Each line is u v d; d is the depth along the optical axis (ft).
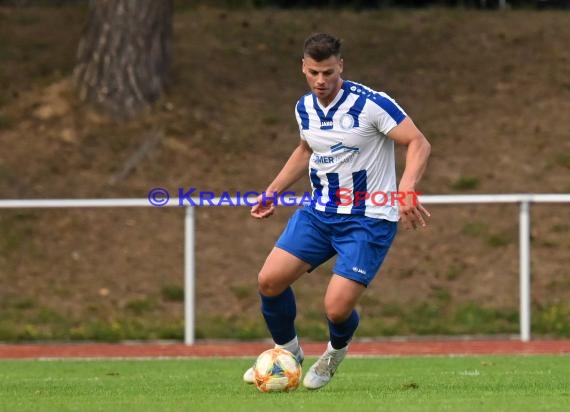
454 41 288.10
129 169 237.25
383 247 91.45
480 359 144.87
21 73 267.59
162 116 251.80
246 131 251.80
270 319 94.63
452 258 214.07
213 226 223.71
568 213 228.02
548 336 189.26
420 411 74.84
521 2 311.27
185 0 310.86
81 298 202.18
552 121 256.93
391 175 92.38
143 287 205.98
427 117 257.96
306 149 96.07
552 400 83.35
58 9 304.30
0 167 235.81
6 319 194.70
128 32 253.85
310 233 92.17
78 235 219.41
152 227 222.48
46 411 78.69
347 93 90.63
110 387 105.09
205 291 205.16
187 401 84.07
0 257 212.02
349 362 142.31
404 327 194.08
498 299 202.39
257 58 279.49
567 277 208.03
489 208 228.43
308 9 307.17
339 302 89.71
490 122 256.93
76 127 248.32
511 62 279.28
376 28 293.64
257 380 91.97
